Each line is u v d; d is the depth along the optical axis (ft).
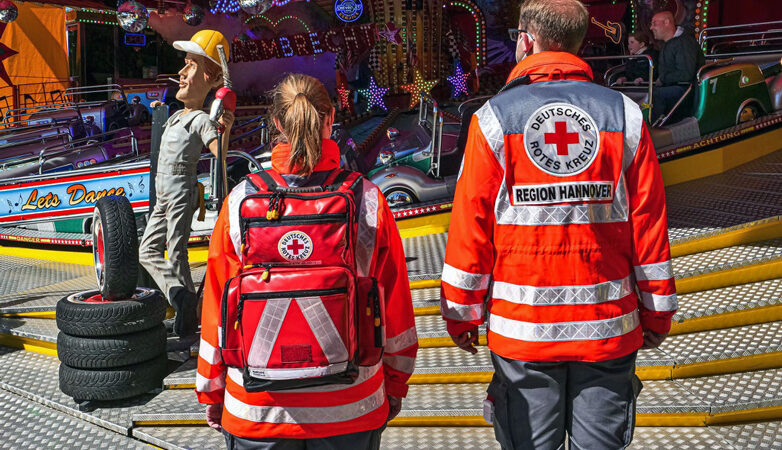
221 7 47.88
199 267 19.08
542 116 6.80
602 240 6.80
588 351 6.76
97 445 11.54
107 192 16.06
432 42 41.39
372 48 41.14
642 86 22.12
